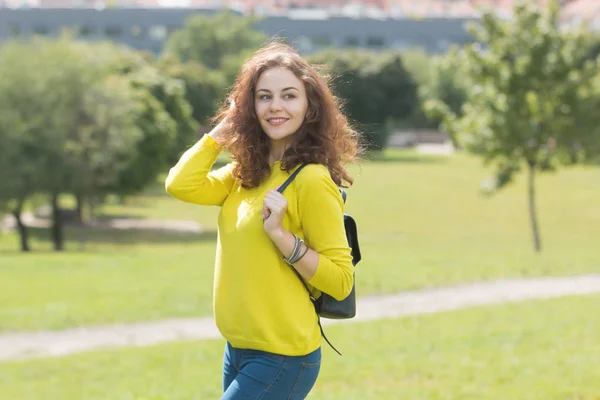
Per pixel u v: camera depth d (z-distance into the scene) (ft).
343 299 12.73
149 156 145.48
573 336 37.14
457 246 111.65
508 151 92.48
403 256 77.05
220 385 29.27
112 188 145.38
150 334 44.39
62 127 115.44
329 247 12.26
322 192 12.28
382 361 32.73
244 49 371.15
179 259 76.23
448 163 288.30
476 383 28.37
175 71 258.57
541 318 43.09
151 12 459.32
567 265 68.08
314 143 12.75
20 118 113.60
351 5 510.99
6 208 115.96
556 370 29.78
